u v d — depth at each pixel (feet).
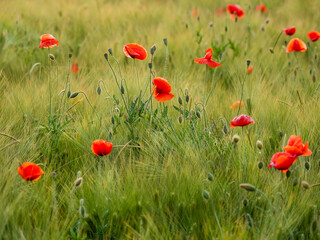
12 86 23.73
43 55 30.83
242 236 12.30
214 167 16.17
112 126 18.25
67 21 40.37
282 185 14.70
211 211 13.99
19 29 35.83
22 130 18.81
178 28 40.27
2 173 14.97
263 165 15.98
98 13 44.45
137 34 37.17
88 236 13.98
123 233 13.48
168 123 18.69
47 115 18.76
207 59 17.43
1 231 12.46
